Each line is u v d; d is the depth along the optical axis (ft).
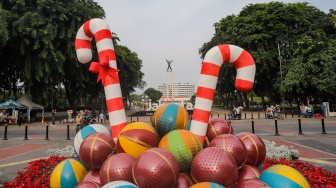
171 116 13.47
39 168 18.60
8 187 14.62
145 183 9.78
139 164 10.02
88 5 103.19
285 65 105.40
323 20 120.78
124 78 143.13
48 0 87.81
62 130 68.03
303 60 95.55
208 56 14.40
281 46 108.88
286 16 108.88
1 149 37.37
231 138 12.13
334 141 37.32
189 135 11.80
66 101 210.79
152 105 186.80
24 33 81.82
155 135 12.73
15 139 48.49
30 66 87.76
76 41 17.58
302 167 17.71
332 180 14.37
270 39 110.73
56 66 89.92
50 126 82.07
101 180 11.11
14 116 96.27
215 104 323.98
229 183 10.14
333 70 88.53
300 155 28.60
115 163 11.09
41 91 97.96
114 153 12.82
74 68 98.07
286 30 108.06
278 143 36.81
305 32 108.47
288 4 113.19
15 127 77.82
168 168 9.86
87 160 12.43
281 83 98.73
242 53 14.40
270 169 10.98
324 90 88.12
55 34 85.97
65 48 93.61
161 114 13.69
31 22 83.20
